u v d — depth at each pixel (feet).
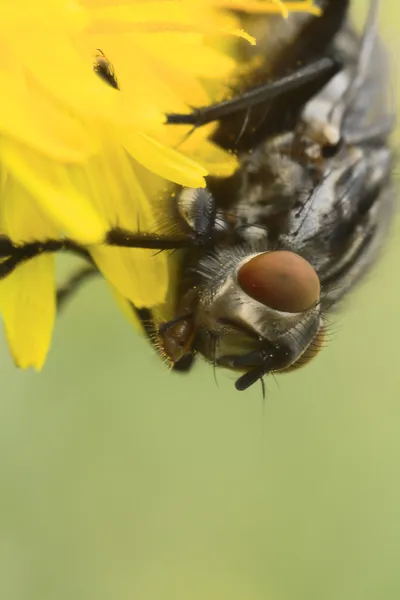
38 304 0.17
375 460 0.28
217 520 0.27
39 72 0.16
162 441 0.27
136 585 0.25
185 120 0.17
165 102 0.17
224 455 0.27
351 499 0.28
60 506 0.25
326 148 0.18
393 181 0.18
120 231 0.17
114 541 0.26
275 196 0.18
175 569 0.26
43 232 0.17
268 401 0.28
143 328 0.18
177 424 0.27
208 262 0.17
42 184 0.17
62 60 0.16
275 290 0.17
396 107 0.19
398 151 0.18
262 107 0.18
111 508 0.26
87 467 0.26
